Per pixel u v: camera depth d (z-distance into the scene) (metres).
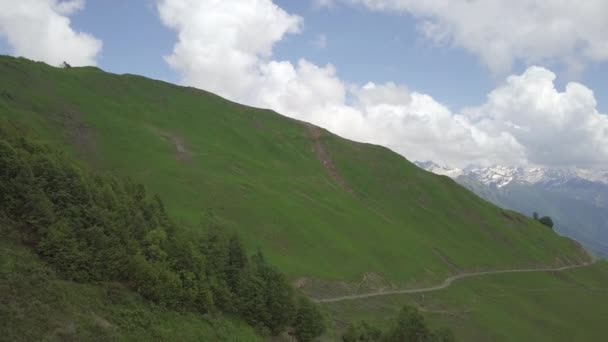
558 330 89.75
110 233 34.06
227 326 37.81
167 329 31.66
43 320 25.27
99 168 83.88
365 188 137.38
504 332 79.81
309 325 46.25
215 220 47.97
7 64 106.38
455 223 137.50
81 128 96.56
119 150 94.12
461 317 80.44
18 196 31.05
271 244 77.94
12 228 29.72
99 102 115.44
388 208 130.50
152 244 36.53
